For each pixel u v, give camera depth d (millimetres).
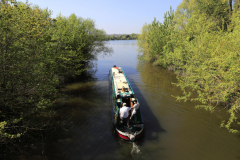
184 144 6520
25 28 5703
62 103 10680
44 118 8477
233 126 7695
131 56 34875
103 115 9094
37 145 6496
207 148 6258
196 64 9406
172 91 12891
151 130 7582
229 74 5984
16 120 5504
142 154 5988
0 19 5020
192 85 9500
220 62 6484
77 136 7125
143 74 18812
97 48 23734
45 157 5840
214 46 7977
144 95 12125
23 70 5762
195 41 10766
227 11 15477
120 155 5949
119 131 6949
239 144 6453
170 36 17078
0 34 5125
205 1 16031
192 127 7762
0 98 5211
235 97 6609
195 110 9500
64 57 11742
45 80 6914
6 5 5215
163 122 8289
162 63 22234
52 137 7031
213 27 11969
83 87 14250
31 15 6680
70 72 13586
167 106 10156
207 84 7613
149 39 24047
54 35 10680
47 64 7676
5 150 6141
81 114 9188
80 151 6176
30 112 6484
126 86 9836
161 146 6430
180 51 12062
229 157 5754
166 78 16891
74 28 16250
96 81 16234
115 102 8508
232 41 6527
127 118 7141
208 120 8344
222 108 9500
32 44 6207
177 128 7707
